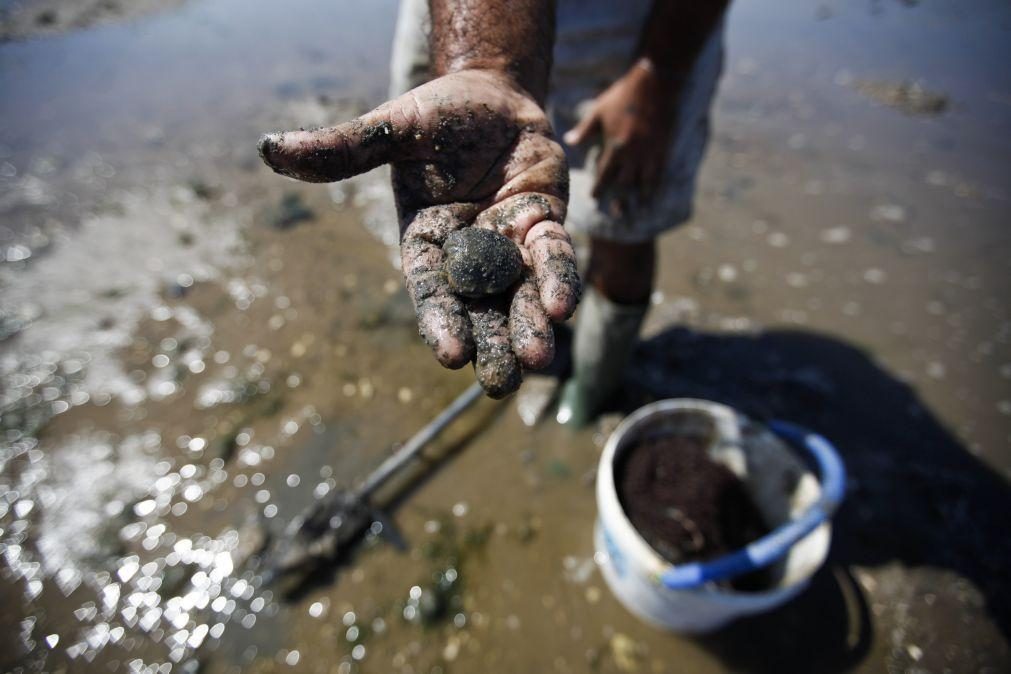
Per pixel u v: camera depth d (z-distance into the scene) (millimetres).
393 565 534
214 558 531
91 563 525
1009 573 527
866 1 1647
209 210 870
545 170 314
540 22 330
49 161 940
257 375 670
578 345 598
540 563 541
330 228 859
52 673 470
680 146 483
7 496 562
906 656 489
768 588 470
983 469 604
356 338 715
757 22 1520
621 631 505
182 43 1314
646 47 426
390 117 281
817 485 473
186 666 475
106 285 753
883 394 671
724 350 718
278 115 1069
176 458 597
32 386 644
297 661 480
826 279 806
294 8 1503
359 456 611
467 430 634
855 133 1092
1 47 1256
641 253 527
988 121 1118
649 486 516
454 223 308
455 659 484
